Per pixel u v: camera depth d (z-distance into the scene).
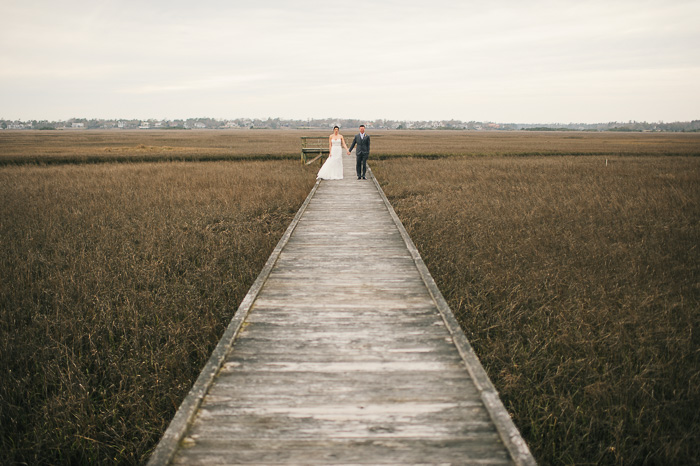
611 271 6.18
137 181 14.70
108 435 3.17
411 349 3.06
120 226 8.69
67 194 12.03
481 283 5.72
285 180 14.45
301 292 4.19
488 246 7.36
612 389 3.51
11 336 4.37
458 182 15.05
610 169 18.70
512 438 2.09
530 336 4.45
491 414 2.29
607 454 3.04
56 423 3.29
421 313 3.68
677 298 5.22
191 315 4.78
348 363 2.86
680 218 9.12
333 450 2.05
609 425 3.19
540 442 3.10
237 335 3.28
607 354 4.12
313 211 8.44
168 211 9.95
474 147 40.91
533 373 3.81
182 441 2.12
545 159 25.89
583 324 4.57
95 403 3.57
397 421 2.27
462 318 4.80
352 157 24.62
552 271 6.14
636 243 7.31
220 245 7.47
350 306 3.84
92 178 15.38
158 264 6.52
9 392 3.61
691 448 3.01
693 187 12.95
